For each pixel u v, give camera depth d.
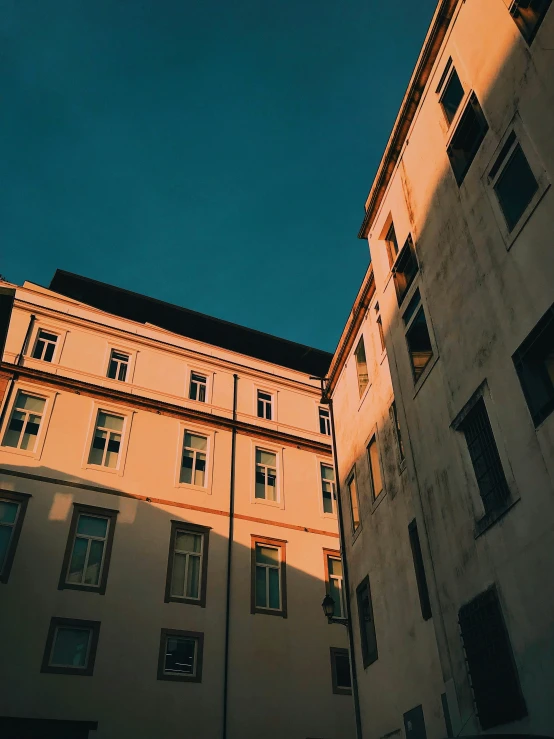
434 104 13.94
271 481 29.73
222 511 27.28
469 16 12.63
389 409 16.77
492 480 10.27
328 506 30.42
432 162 13.74
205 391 30.95
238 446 29.77
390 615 14.84
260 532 27.64
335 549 28.91
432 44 13.87
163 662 22.52
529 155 10.09
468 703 9.95
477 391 10.73
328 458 32.03
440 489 11.70
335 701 24.61
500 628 9.40
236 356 33.59
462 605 10.45
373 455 17.80
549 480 8.64
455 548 10.92
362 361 19.75
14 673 20.12
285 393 33.16
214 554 26.03
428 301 13.09
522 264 9.91
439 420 12.03
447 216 12.70
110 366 29.05
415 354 13.58
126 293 32.44
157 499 26.06
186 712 21.91
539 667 8.38
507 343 10.06
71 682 20.75
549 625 8.30
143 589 23.67
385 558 15.67
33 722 19.42
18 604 21.34
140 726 20.92
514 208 10.47
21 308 28.02
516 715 8.72
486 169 11.31
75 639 21.77
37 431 25.42
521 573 9.04
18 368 26.05
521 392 9.50
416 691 12.96
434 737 11.91
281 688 23.98
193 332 34.75
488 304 10.78
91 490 24.95
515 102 10.68
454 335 11.81
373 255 17.00
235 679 23.41
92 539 24.03
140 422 27.84
